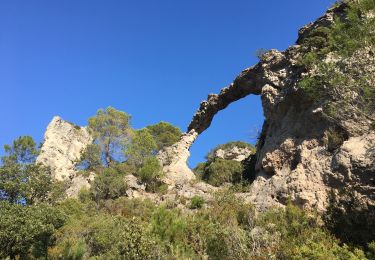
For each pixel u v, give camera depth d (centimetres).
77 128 6106
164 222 1630
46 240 2198
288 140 2508
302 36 2994
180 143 3975
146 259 1524
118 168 4062
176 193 3161
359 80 1489
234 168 3691
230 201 2244
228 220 1814
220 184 3569
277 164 2506
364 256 1259
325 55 1892
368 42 1473
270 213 1911
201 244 1550
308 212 1880
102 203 3297
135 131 5216
